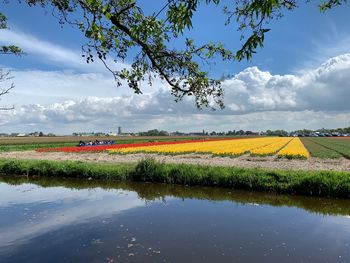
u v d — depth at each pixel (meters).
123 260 7.36
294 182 15.99
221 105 6.62
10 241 8.69
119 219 11.00
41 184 19.69
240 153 35.91
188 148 44.97
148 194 16.38
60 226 10.09
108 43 5.70
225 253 7.83
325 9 8.45
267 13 3.21
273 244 8.54
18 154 39.59
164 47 6.01
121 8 5.37
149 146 51.12
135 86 6.28
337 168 23.12
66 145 63.16
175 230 9.70
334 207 13.65
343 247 8.38
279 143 62.31
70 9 5.61
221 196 15.84
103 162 28.33
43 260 7.39
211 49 6.18
